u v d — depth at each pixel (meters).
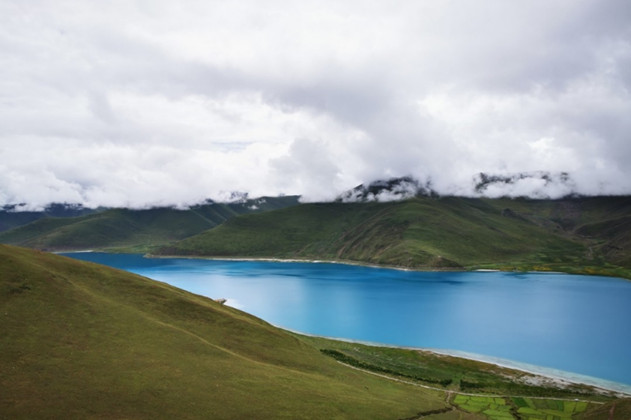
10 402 45.91
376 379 87.56
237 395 57.28
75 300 74.44
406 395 77.94
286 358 80.38
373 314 195.00
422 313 197.12
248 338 83.88
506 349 138.88
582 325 172.50
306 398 60.81
